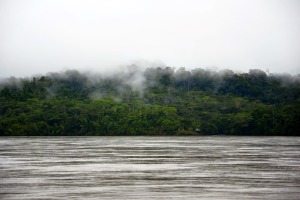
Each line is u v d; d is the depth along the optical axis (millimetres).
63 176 56969
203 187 49156
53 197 44438
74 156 82062
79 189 48219
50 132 183125
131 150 95312
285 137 160500
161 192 46500
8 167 65875
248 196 44719
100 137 170375
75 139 152000
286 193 46125
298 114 171500
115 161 73375
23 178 55438
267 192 46531
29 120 189125
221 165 67188
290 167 64625
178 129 180875
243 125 174875
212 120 182625
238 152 88812
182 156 81250
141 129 181500
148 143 122500
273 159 75125
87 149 99188
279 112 181250
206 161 72750
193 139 147125
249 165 67125
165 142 127125
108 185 50406
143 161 73188
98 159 76625
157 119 184500
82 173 59469
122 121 185500
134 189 48094
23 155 84125
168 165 67625
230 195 45094
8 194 45906
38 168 64625
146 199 43312
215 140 138625
